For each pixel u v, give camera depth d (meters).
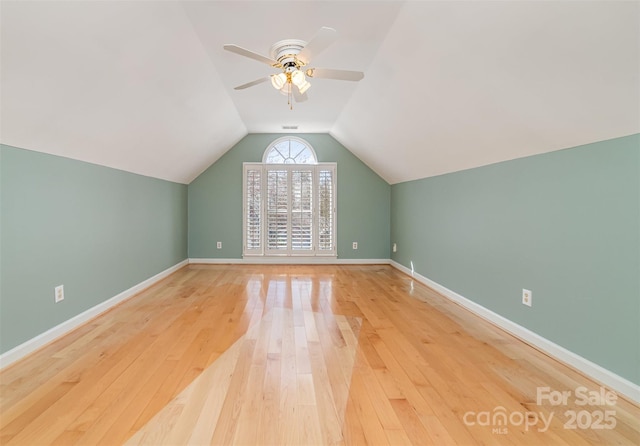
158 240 4.38
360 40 2.37
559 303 2.14
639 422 1.54
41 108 1.96
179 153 4.12
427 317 3.03
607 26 1.31
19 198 2.13
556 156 2.15
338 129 4.96
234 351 2.30
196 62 2.58
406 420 1.57
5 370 2.00
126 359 2.16
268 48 2.49
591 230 1.91
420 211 4.42
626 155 1.71
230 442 1.42
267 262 5.61
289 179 5.57
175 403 1.69
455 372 2.02
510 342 2.47
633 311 1.69
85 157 2.77
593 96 1.63
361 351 2.31
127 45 1.95
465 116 2.52
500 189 2.75
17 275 2.12
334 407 1.67
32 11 1.43
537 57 1.65
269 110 4.13
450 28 1.87
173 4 1.90
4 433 1.45
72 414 1.59
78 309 2.74
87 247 2.86
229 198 5.57
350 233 5.68
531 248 2.39
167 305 3.35
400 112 3.17
